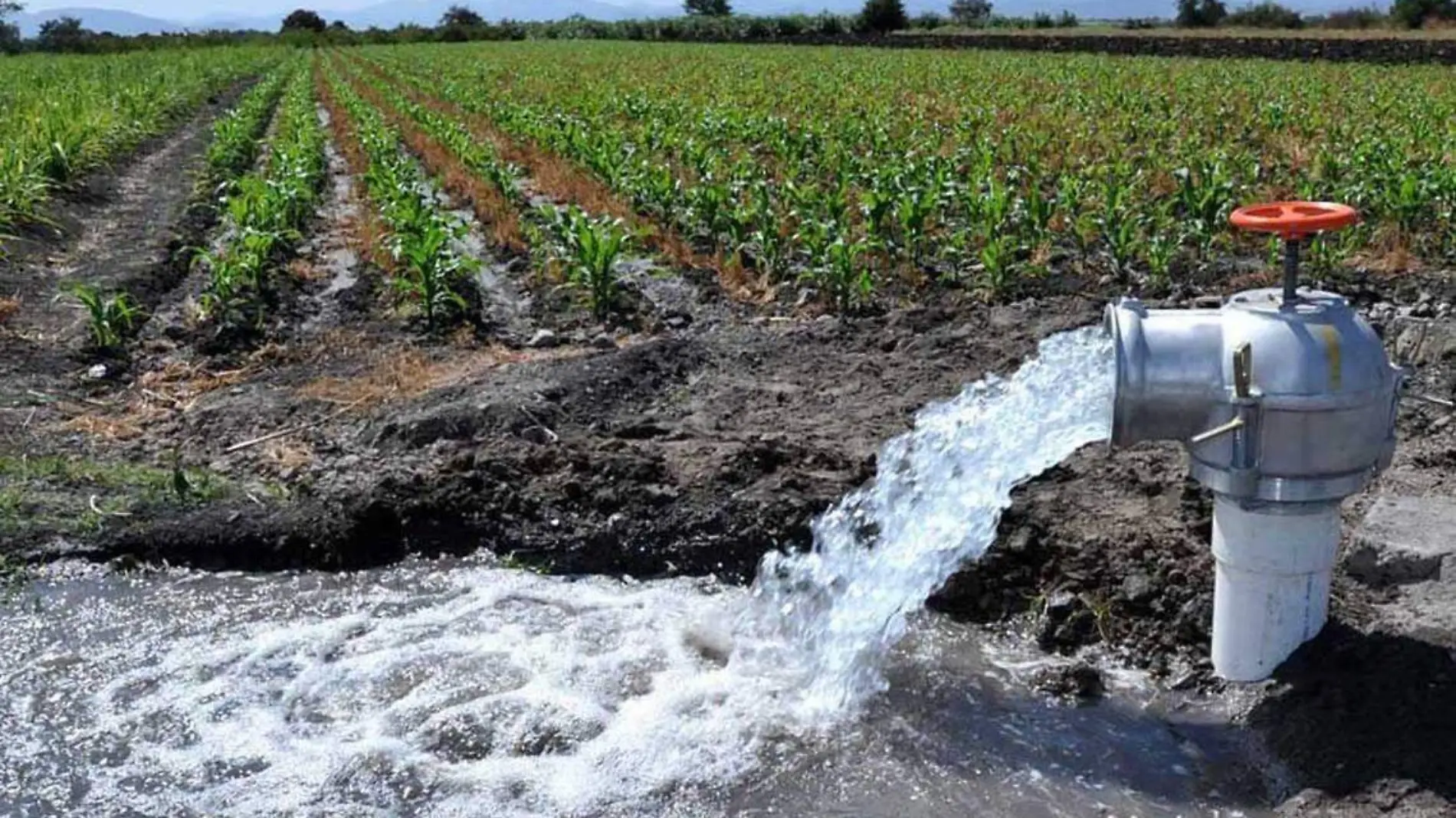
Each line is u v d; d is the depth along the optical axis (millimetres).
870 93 27422
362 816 4250
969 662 5094
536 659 5180
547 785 4395
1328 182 13461
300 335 9633
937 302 10055
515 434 7008
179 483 6402
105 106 23406
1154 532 5508
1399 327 8070
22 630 5414
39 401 7770
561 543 5992
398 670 5121
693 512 6016
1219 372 4129
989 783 4340
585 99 27016
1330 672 4418
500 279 11664
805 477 6234
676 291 10836
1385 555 4992
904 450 6129
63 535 6023
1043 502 5828
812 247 10438
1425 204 11562
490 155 16938
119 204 15672
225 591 5770
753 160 16219
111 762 4547
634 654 5215
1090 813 4156
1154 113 21688
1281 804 4102
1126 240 10383
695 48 54562
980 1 76938
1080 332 7164
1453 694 4180
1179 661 4918
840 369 8188
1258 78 29312
